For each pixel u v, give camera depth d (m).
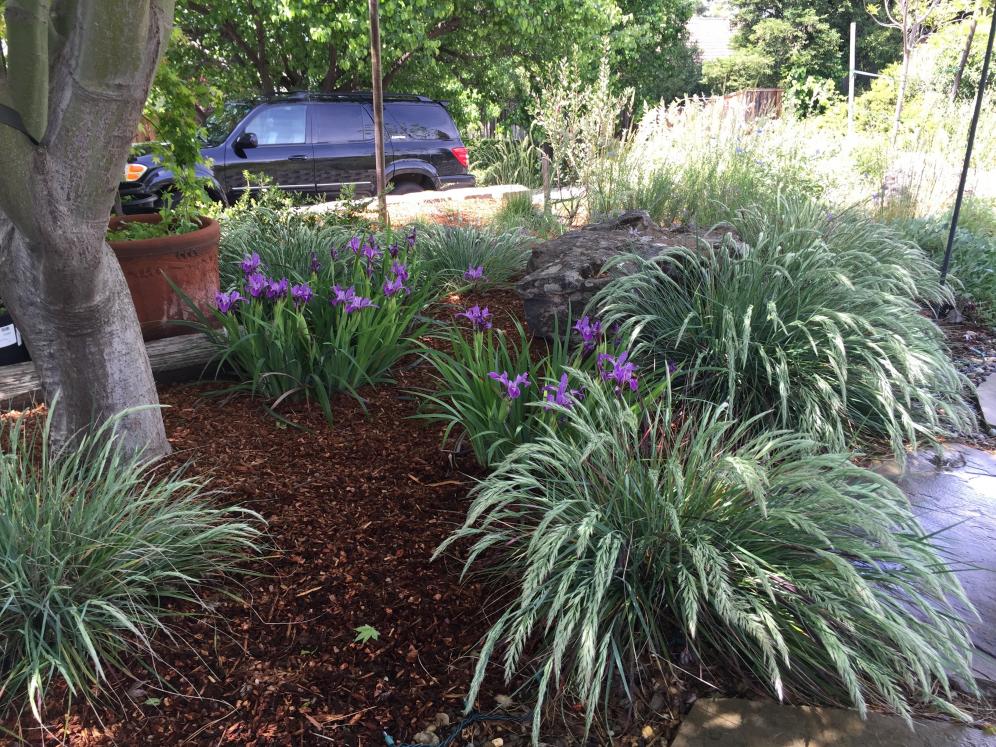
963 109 9.91
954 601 2.62
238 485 3.02
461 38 14.24
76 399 2.88
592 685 2.07
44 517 2.32
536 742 1.90
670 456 2.62
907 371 3.87
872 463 3.57
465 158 11.67
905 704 2.11
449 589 2.57
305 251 5.20
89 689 2.10
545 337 4.56
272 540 2.74
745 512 2.49
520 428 3.08
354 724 2.08
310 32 12.30
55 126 2.19
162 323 4.10
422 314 4.98
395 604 2.49
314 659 2.27
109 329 2.84
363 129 10.81
